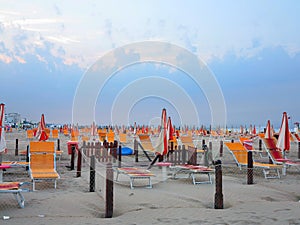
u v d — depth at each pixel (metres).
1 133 9.14
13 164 9.86
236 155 12.12
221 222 5.49
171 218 5.73
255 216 5.88
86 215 5.92
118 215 6.06
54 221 5.41
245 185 9.13
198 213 6.08
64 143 24.42
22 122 66.69
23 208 6.20
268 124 18.52
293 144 28.03
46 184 8.85
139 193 7.83
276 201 7.30
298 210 6.34
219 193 6.53
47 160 9.27
